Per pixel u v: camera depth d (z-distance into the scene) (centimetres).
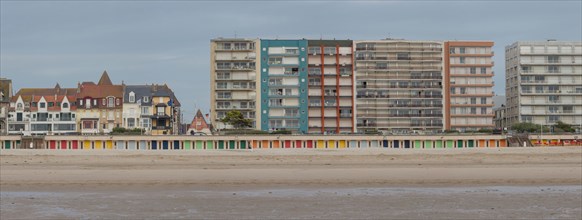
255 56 15175
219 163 7956
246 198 4462
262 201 4306
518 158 8744
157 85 14725
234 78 15112
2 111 13888
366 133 13350
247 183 5384
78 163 7888
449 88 15400
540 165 7300
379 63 15400
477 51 15550
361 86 15325
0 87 14200
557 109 15962
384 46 15462
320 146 11819
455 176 5816
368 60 15350
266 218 3656
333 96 15238
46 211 3903
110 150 10412
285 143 11781
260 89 15150
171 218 3675
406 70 15462
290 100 15188
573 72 16000
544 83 15975
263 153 9725
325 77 15262
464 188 5009
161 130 13988
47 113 14012
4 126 13850
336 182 5422
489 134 12394
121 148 11444
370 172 6228
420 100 15425
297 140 11800
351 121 15238
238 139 11644
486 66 15512
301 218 3644
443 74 15538
